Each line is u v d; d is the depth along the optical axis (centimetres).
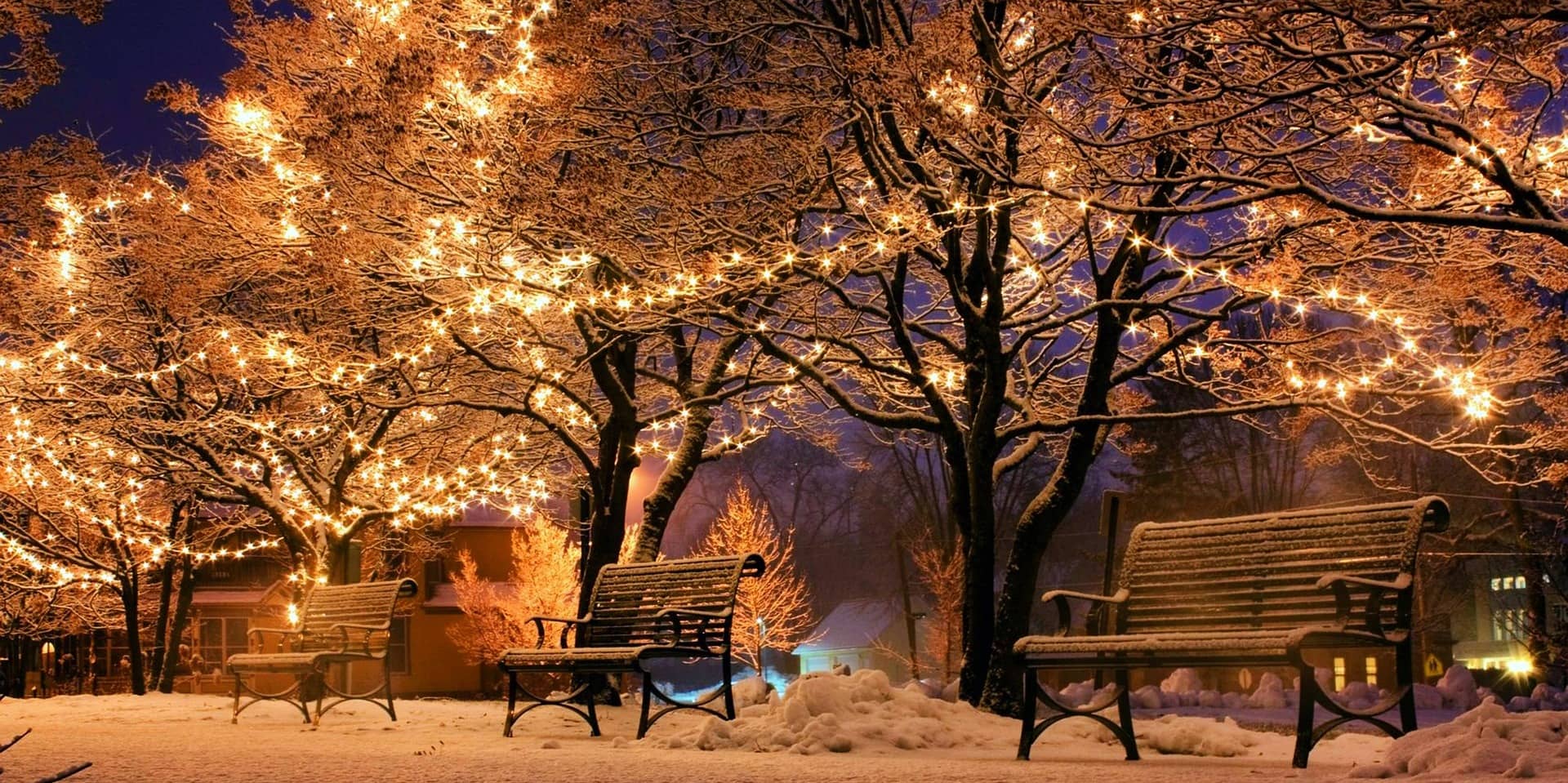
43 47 1297
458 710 1331
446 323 1300
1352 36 923
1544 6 657
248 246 1252
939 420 1141
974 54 928
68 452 1928
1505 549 3272
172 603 3603
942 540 4484
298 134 1134
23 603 2862
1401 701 614
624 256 1155
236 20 1231
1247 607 694
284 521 1845
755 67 1309
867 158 1134
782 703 829
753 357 1666
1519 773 479
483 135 1077
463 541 4253
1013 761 668
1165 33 764
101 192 1537
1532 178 1016
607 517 1480
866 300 1536
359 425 1980
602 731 1005
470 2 1234
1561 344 1430
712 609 927
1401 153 1087
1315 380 1182
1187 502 4034
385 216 1098
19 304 1634
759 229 1227
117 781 556
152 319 1705
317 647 1241
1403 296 1150
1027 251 1361
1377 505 659
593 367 1455
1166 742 734
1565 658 2491
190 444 1817
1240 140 957
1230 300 1082
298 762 658
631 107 1214
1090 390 1108
